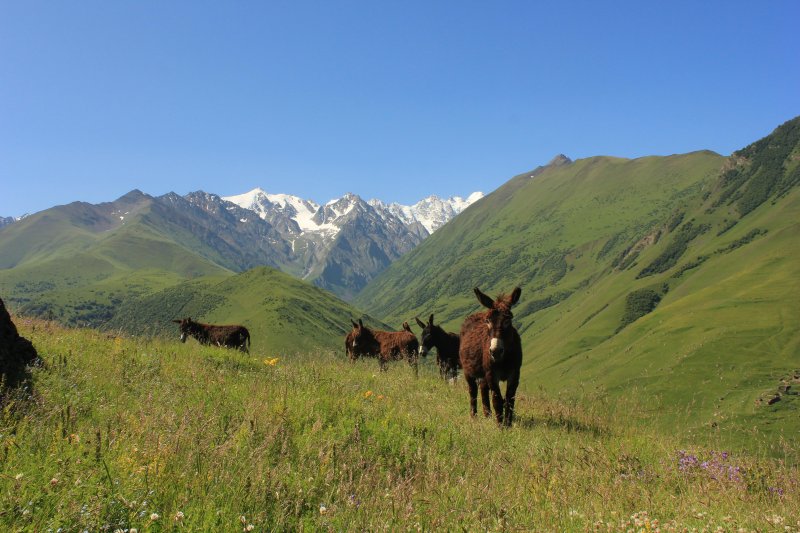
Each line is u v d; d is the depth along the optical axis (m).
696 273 195.38
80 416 7.25
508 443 9.02
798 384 66.25
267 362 14.12
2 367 8.13
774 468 8.20
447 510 5.62
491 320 10.55
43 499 4.63
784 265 150.88
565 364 144.12
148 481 5.15
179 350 13.83
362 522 5.14
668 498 6.80
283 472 5.87
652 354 109.50
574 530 5.39
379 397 10.72
